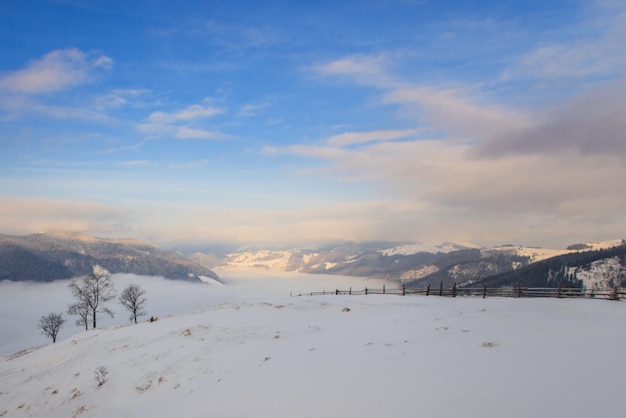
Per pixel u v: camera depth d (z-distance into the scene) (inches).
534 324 898.7
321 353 872.9
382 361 744.3
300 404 621.0
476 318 1031.6
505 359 661.3
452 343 801.6
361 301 1510.8
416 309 1263.5
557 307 1056.8
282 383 725.3
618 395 481.4
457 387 573.3
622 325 822.5
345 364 763.4
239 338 1131.9
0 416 1075.9
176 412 747.4
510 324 924.6
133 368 1077.1
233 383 795.4
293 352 930.7
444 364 677.3
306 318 1339.8
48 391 1108.5
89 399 970.7
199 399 768.3
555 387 526.3
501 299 1274.6
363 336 989.8
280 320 1325.0
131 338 1347.2
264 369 834.8
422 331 952.3
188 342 1167.6
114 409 884.6
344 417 549.6
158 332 1344.7
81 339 1510.8
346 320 1264.8
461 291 1595.7
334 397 617.9
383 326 1083.9
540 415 464.8
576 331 800.9
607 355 621.0
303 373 754.8
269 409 631.8
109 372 1089.4
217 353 1044.5
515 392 529.0
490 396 528.7
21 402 1103.0
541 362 625.0
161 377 967.0
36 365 1389.0
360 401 586.2
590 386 514.9
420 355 747.4
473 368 638.5
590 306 1041.5
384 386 622.8
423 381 615.5
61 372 1226.0
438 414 505.7
